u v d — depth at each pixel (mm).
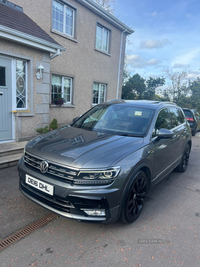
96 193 2174
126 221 2633
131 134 3111
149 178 3010
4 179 3869
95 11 9344
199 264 2133
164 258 2189
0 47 4895
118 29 11234
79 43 9000
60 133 3221
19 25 5277
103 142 2740
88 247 2293
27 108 5883
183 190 3967
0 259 2061
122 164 2369
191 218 3000
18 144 5316
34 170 2543
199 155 6770
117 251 2254
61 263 2053
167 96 23734
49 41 5688
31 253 2162
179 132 4242
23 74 5676
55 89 8445
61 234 2488
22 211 2902
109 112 3748
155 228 2705
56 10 7953
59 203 2287
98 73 10422
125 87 21766
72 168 2227
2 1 6020
